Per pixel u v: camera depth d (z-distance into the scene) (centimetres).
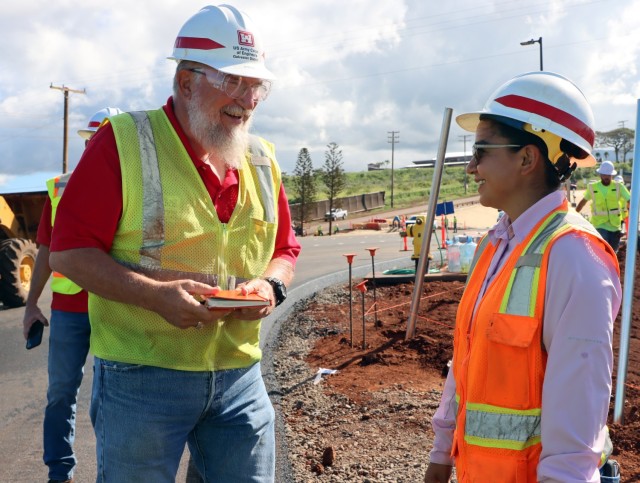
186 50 258
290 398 546
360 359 653
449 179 11938
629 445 410
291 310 927
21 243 1198
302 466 409
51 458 400
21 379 714
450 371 248
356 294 1026
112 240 254
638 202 435
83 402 614
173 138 260
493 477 203
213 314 245
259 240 282
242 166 277
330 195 6184
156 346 256
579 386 187
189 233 257
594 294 188
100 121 480
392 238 3128
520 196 218
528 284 198
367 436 452
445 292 986
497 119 218
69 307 392
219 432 277
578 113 214
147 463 256
